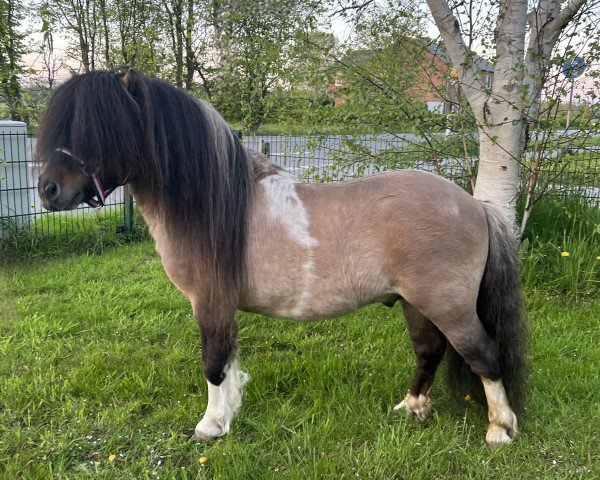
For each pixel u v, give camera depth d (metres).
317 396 2.82
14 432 2.48
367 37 4.52
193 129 2.16
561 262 4.30
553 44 4.21
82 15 8.27
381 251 2.15
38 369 3.06
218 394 2.47
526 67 3.80
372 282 2.19
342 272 2.16
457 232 2.13
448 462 2.32
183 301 4.25
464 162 5.02
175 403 2.78
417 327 2.53
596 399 2.76
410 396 2.67
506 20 3.87
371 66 4.53
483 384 2.40
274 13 4.45
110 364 3.16
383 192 2.17
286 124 4.84
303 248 2.16
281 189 2.24
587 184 4.91
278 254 2.17
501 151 4.06
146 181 2.20
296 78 4.35
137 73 2.12
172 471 2.24
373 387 2.94
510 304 2.30
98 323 3.77
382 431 2.51
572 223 4.64
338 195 2.21
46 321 3.74
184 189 2.16
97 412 2.69
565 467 2.28
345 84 4.56
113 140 2.01
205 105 2.25
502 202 4.12
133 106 2.07
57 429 2.55
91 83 1.99
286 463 2.32
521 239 4.70
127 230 6.26
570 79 4.05
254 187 2.24
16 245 5.38
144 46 6.86
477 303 2.33
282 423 2.57
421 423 2.62
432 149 4.66
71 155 1.98
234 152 2.22
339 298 2.20
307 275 2.17
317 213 2.18
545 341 3.38
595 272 4.17
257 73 4.76
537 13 4.04
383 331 3.66
